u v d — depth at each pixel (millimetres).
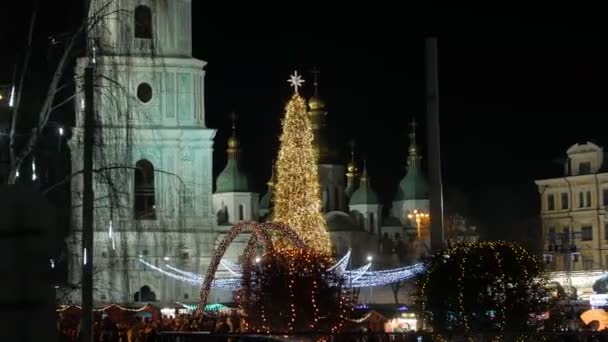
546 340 32656
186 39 125438
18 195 6117
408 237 176000
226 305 91812
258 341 24984
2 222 6059
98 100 35188
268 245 49719
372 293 124875
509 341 32062
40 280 6035
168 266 109062
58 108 38406
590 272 92000
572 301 58875
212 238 120188
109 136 35688
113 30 42156
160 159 121625
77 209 40000
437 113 33062
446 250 33125
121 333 47781
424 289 33406
